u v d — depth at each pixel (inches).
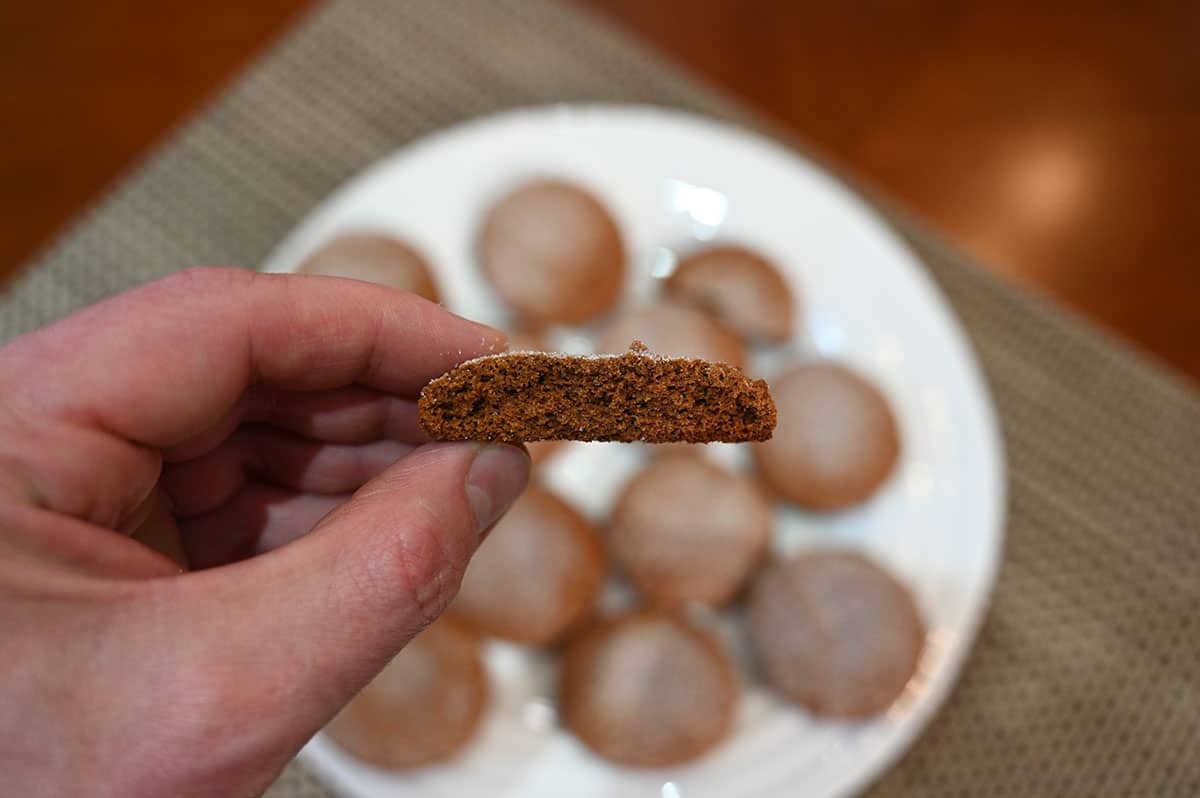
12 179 18.5
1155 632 17.2
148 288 12.5
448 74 19.4
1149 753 16.7
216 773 10.8
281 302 12.7
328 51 19.3
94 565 11.4
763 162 18.0
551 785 16.0
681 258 18.1
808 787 15.7
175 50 19.2
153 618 10.8
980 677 17.0
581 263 17.1
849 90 19.5
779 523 17.3
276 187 18.6
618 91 19.4
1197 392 18.2
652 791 15.9
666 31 19.7
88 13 19.2
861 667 15.7
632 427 12.5
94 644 10.7
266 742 10.8
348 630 11.0
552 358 12.5
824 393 16.8
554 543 16.1
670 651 15.9
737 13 19.9
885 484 16.9
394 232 17.6
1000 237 18.9
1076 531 17.6
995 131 19.3
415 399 14.1
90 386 12.0
